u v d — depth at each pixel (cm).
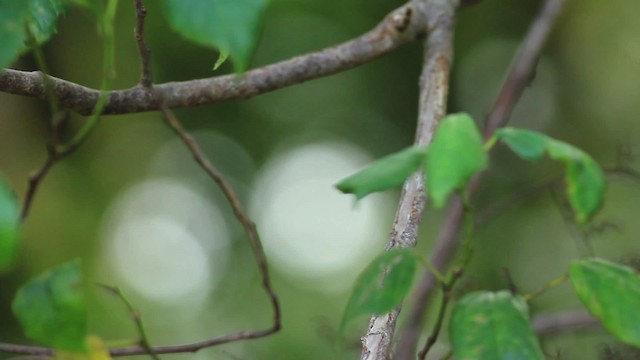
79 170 1384
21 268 1247
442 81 518
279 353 1188
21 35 257
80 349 286
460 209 668
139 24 396
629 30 1367
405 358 634
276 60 1440
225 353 646
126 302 445
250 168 1584
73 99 436
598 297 298
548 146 285
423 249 1108
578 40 1374
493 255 1080
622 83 1367
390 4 1432
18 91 423
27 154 1329
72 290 283
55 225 1312
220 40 219
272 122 1562
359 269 1491
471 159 246
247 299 1472
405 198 414
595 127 1353
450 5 539
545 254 1084
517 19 1451
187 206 1543
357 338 664
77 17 1317
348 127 1556
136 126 1460
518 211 1110
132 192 1446
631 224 1004
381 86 1529
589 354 753
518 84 685
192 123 1536
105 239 1353
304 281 1474
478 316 286
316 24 1437
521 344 280
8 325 1170
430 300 646
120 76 1290
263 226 1597
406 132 1540
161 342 1375
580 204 288
